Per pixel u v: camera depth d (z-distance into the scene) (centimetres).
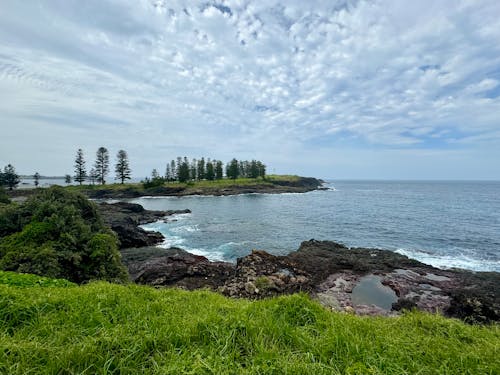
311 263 1944
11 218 1377
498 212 5012
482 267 2066
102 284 727
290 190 10631
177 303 621
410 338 465
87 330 420
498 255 2367
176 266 1783
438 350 414
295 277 1648
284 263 1850
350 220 4178
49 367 321
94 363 339
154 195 8812
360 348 406
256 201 7338
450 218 4309
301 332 445
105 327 438
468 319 1198
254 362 350
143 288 708
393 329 518
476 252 2461
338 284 1616
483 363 381
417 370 365
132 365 345
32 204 1452
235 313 518
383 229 3494
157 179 10062
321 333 452
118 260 1413
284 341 421
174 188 9175
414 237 3053
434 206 6044
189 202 7131
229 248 2656
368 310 1295
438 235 3128
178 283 1592
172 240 2980
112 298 562
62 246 1254
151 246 2681
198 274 1703
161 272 1694
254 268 1708
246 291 1438
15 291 526
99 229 1556
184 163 10881
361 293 1505
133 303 560
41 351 349
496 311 1184
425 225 3716
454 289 1502
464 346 449
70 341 387
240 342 406
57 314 468
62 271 1194
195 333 422
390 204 6494
